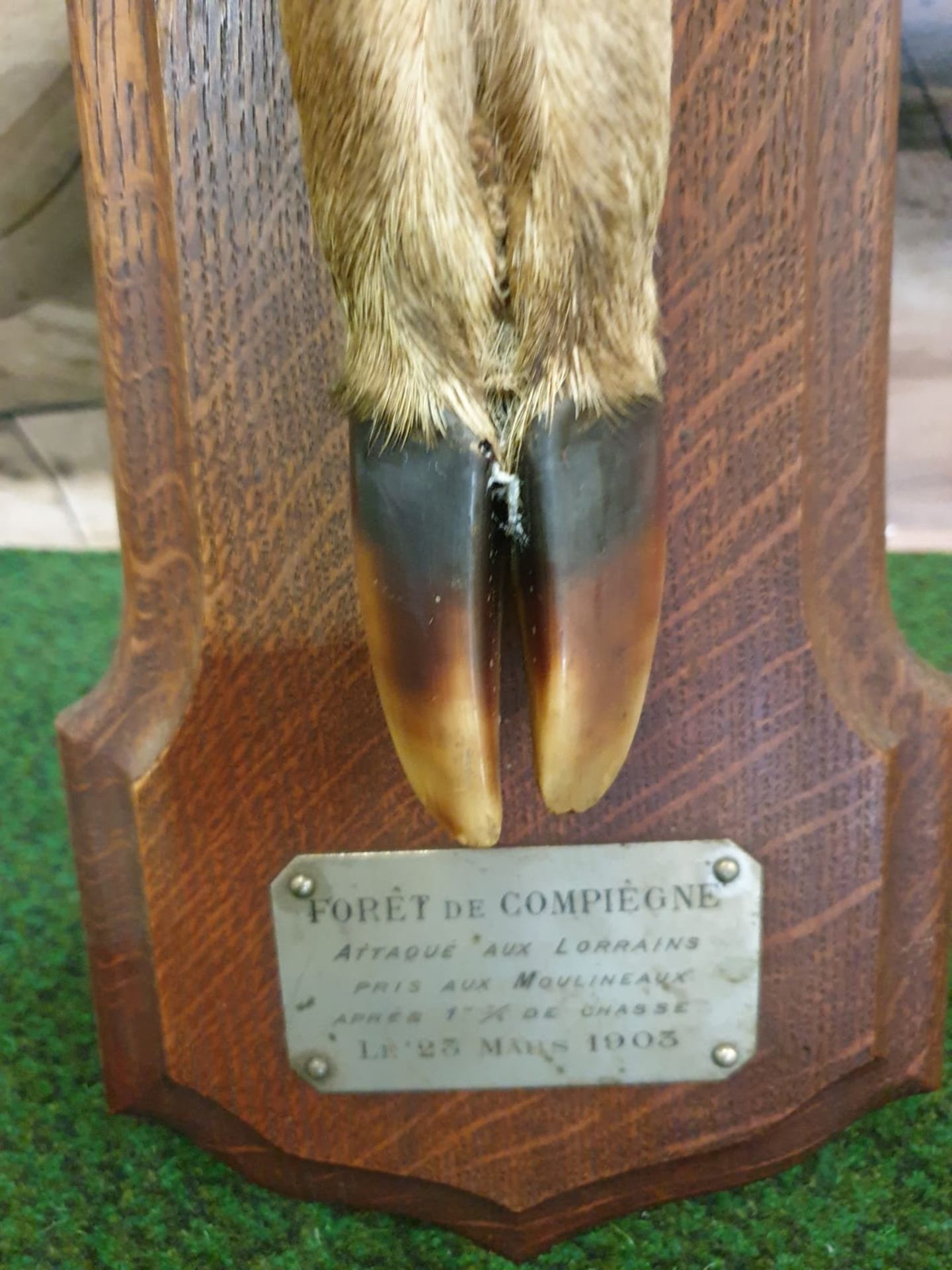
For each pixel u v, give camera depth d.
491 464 0.21
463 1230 0.31
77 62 0.25
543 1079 0.30
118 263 0.26
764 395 0.26
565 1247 0.31
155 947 0.29
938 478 0.52
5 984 0.38
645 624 0.22
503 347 0.21
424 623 0.21
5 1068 0.35
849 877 0.29
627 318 0.21
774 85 0.25
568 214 0.20
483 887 0.29
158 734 0.28
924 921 0.29
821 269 0.26
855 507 0.27
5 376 0.51
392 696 0.22
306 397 0.26
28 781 0.46
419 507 0.21
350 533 0.27
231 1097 0.30
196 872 0.29
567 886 0.29
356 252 0.20
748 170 0.25
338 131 0.20
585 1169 0.31
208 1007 0.30
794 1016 0.30
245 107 0.25
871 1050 0.30
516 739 0.27
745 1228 0.31
